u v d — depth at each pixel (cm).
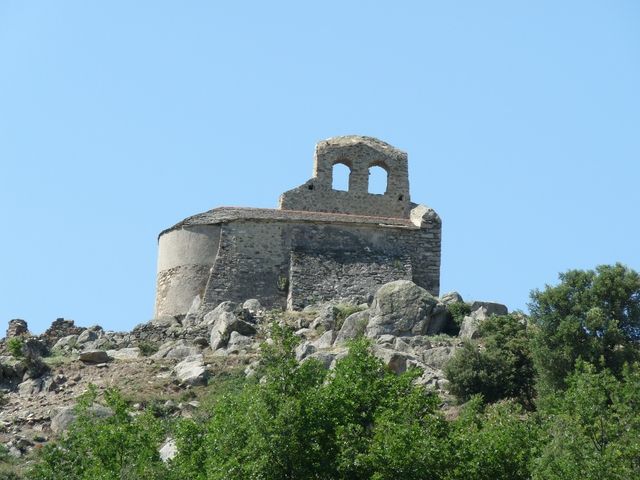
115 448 13488
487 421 13400
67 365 18825
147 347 19800
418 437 12262
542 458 12569
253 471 12112
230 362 18388
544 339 16938
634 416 13525
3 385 18438
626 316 17250
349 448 12206
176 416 16500
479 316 19088
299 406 12444
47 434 16588
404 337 18612
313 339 19238
